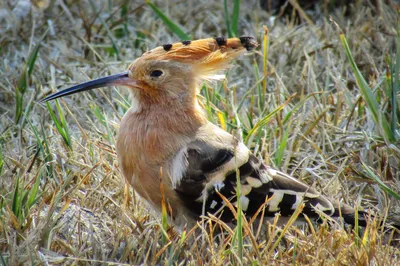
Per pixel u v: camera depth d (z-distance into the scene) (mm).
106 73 11938
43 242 7871
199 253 7715
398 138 9734
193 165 8047
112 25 13148
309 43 12625
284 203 8219
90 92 11484
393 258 8031
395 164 9703
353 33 12672
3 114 10734
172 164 8062
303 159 9562
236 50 8617
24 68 11266
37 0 13719
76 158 9547
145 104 8336
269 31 13086
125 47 13031
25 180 8875
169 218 8320
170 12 13961
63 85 11633
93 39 13008
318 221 8414
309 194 8320
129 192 8852
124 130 8367
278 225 8422
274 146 9977
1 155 8867
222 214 8188
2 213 8164
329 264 7574
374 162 9734
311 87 10992
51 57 12445
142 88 8305
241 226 7469
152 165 8109
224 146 8211
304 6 14375
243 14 14133
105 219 8508
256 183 8172
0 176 8766
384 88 10852
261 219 7824
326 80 11086
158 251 7961
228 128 10039
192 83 8422
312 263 7570
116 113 10367
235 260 7613
